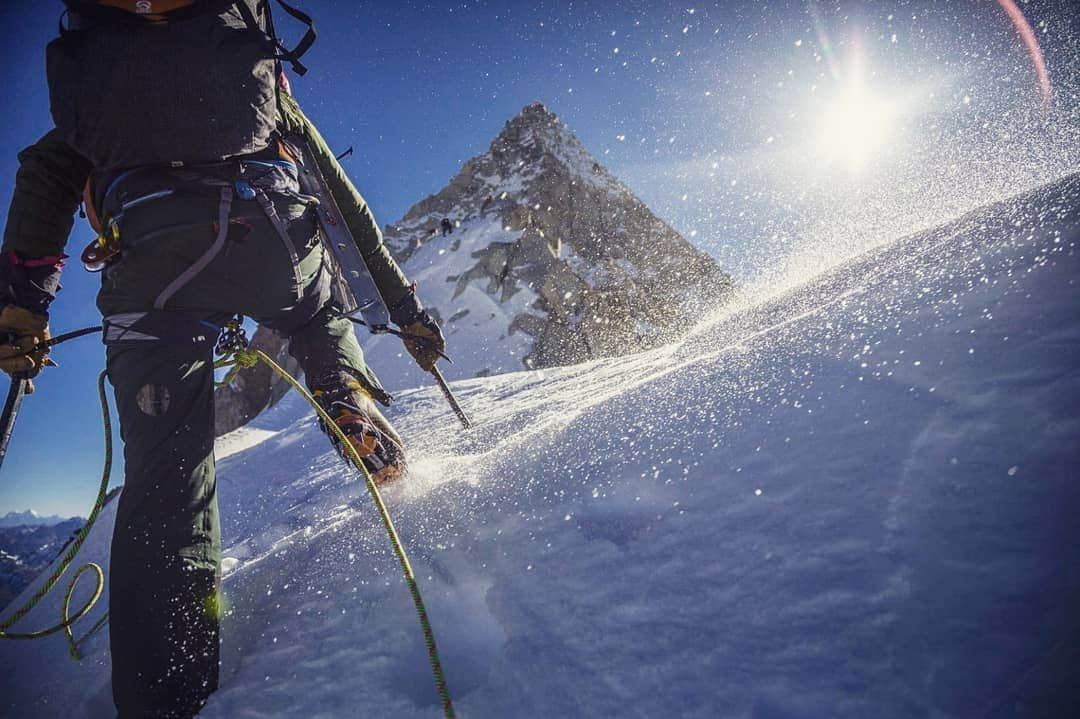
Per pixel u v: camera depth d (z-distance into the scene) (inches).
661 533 43.7
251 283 63.7
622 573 42.4
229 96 57.1
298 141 71.3
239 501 154.7
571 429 63.3
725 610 36.2
